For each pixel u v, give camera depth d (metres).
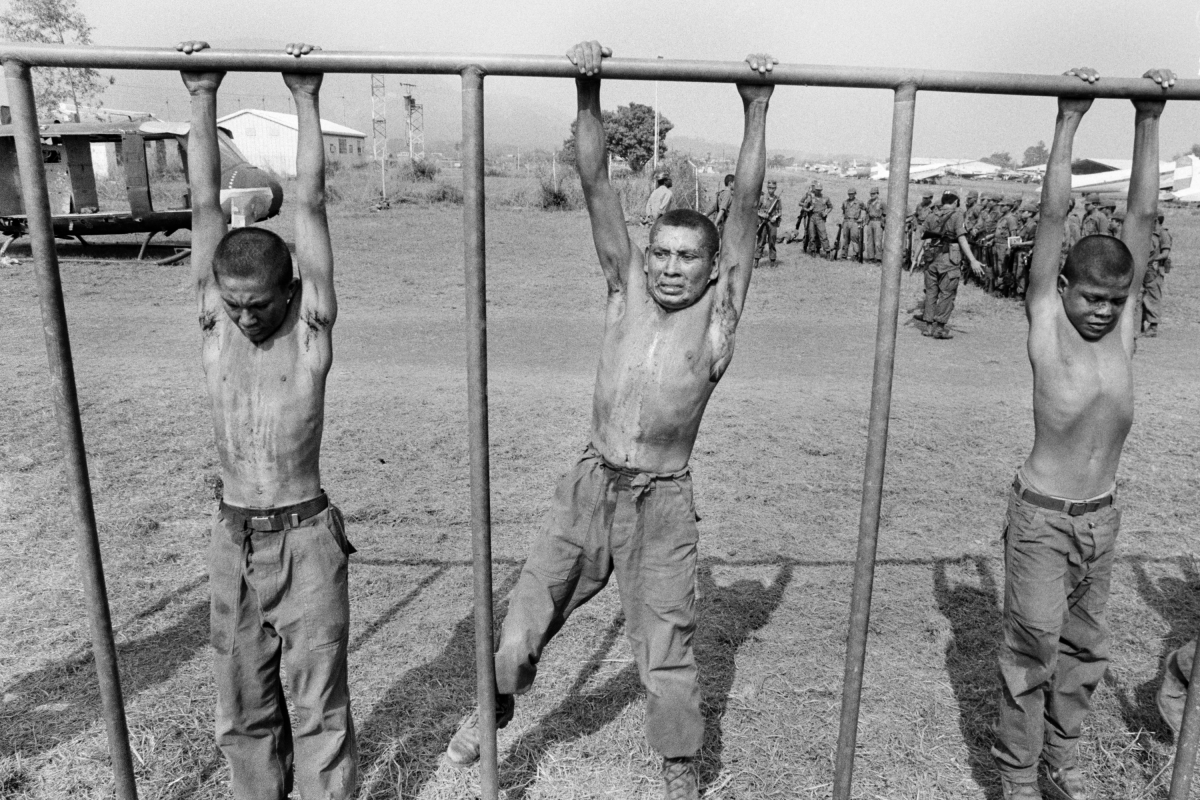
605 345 2.83
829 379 9.50
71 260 16.23
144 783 3.12
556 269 16.58
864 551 2.49
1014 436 7.52
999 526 5.61
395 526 5.38
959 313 13.92
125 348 10.18
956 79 2.34
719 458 6.79
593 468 2.78
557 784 3.17
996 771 3.31
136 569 4.71
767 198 18.34
